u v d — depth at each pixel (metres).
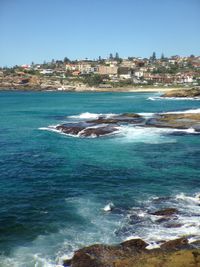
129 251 20.92
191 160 42.19
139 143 52.28
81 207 28.58
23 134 62.91
